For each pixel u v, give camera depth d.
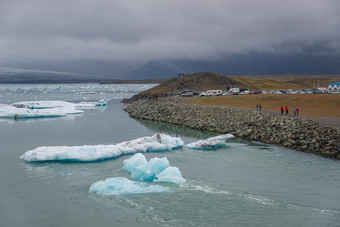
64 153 31.41
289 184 24.36
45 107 96.19
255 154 34.25
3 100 142.00
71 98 163.62
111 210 19.92
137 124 63.16
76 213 19.67
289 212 19.28
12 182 25.58
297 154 34.09
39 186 24.56
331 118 46.75
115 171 28.08
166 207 20.14
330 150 33.38
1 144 42.22
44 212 19.95
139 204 20.66
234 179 25.64
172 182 24.64
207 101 87.31
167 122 66.25
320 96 80.75
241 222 18.08
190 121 61.22
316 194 22.25
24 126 60.00
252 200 21.19
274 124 44.81
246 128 47.94
